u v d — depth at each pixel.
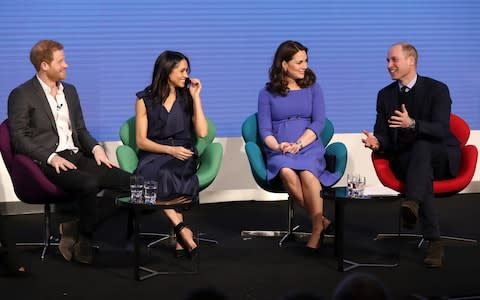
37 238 6.84
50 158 5.97
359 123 8.63
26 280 5.47
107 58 7.95
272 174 6.45
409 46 6.36
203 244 6.61
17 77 7.72
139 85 8.05
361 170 8.62
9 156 6.11
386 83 8.65
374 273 5.68
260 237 6.91
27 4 7.70
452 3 8.70
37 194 5.94
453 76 8.77
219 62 8.24
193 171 6.45
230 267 5.85
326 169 6.73
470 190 8.95
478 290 5.21
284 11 8.34
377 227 7.31
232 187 8.43
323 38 8.45
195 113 6.52
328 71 8.51
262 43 8.31
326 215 7.96
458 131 6.71
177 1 8.08
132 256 6.18
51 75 6.16
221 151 6.64
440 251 5.86
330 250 6.41
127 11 7.96
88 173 5.96
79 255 5.89
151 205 5.42
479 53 8.80
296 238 6.75
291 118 6.76
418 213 5.96
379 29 8.57
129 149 6.65
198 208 8.19
